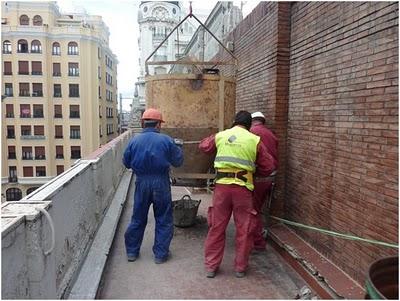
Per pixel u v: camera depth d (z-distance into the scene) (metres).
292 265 4.02
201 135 4.59
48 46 40.25
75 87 41.59
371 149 3.13
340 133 3.62
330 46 3.79
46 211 2.38
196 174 4.83
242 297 3.38
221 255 3.81
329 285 3.29
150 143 3.97
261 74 5.46
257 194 4.36
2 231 1.86
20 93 39.94
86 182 4.12
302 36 4.44
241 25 6.60
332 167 3.78
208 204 6.54
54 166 42.06
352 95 3.41
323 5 3.93
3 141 40.09
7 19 39.78
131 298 3.34
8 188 40.69
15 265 2.06
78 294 3.11
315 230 3.82
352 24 3.39
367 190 3.19
